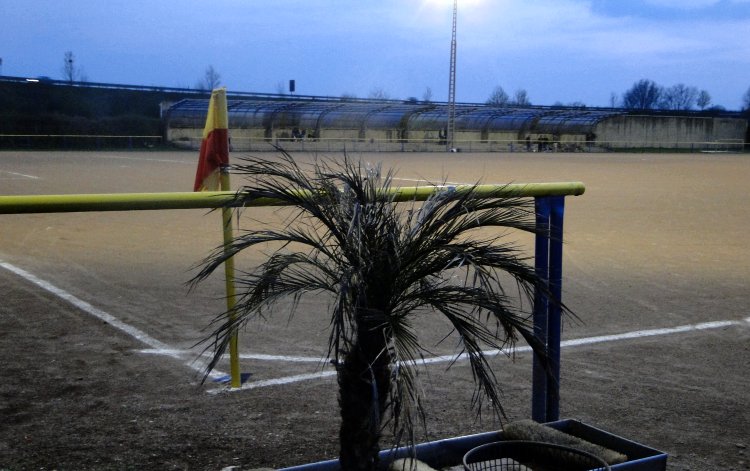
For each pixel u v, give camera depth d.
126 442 4.45
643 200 20.16
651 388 5.55
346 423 2.94
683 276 9.81
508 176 28.47
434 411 4.96
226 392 5.35
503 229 12.88
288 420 4.82
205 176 4.89
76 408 5.02
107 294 8.41
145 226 13.93
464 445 3.78
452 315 3.02
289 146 54.25
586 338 6.87
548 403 4.26
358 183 3.03
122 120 55.03
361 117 59.47
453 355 6.20
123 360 6.08
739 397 5.39
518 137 67.88
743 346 6.69
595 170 34.19
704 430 4.78
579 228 14.41
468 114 64.25
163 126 55.47
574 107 80.00
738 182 27.39
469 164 38.06
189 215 15.59
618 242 12.68
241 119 54.25
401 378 2.75
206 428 4.68
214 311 7.68
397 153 53.88
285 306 7.81
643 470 3.47
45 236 12.61
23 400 5.16
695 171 34.56
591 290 8.89
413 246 2.97
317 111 56.22
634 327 7.27
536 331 4.10
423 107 59.75
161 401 5.16
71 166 31.94
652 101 124.25
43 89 57.00
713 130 76.19
